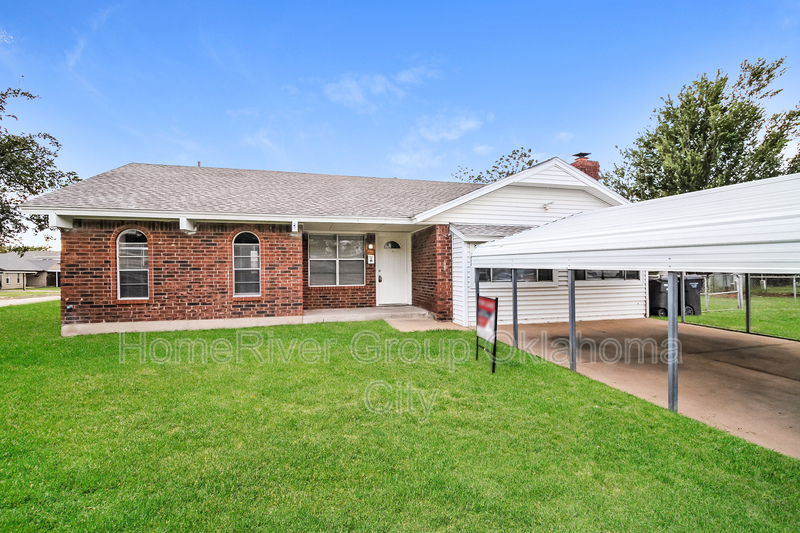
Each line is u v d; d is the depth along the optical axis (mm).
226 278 10000
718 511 2744
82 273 9109
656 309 13547
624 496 2926
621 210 8445
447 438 3871
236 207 9812
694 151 21672
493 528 2547
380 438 3850
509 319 11289
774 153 20281
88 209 8539
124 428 4031
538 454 3568
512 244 8242
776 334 9656
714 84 21203
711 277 20406
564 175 11555
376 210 10938
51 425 4086
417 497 2885
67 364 6426
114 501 2787
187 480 3066
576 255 5867
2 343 7988
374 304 12914
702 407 4820
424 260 12086
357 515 2658
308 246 12320
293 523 2566
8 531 2439
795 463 3387
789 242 3207
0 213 11695
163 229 9570
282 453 3529
